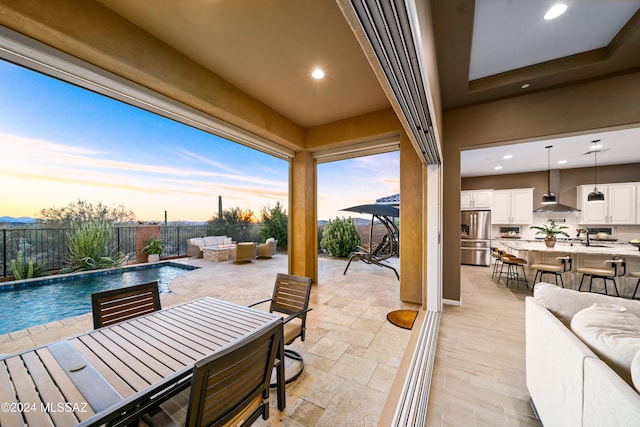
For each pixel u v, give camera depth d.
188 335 1.40
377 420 1.52
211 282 4.91
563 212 6.89
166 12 1.84
